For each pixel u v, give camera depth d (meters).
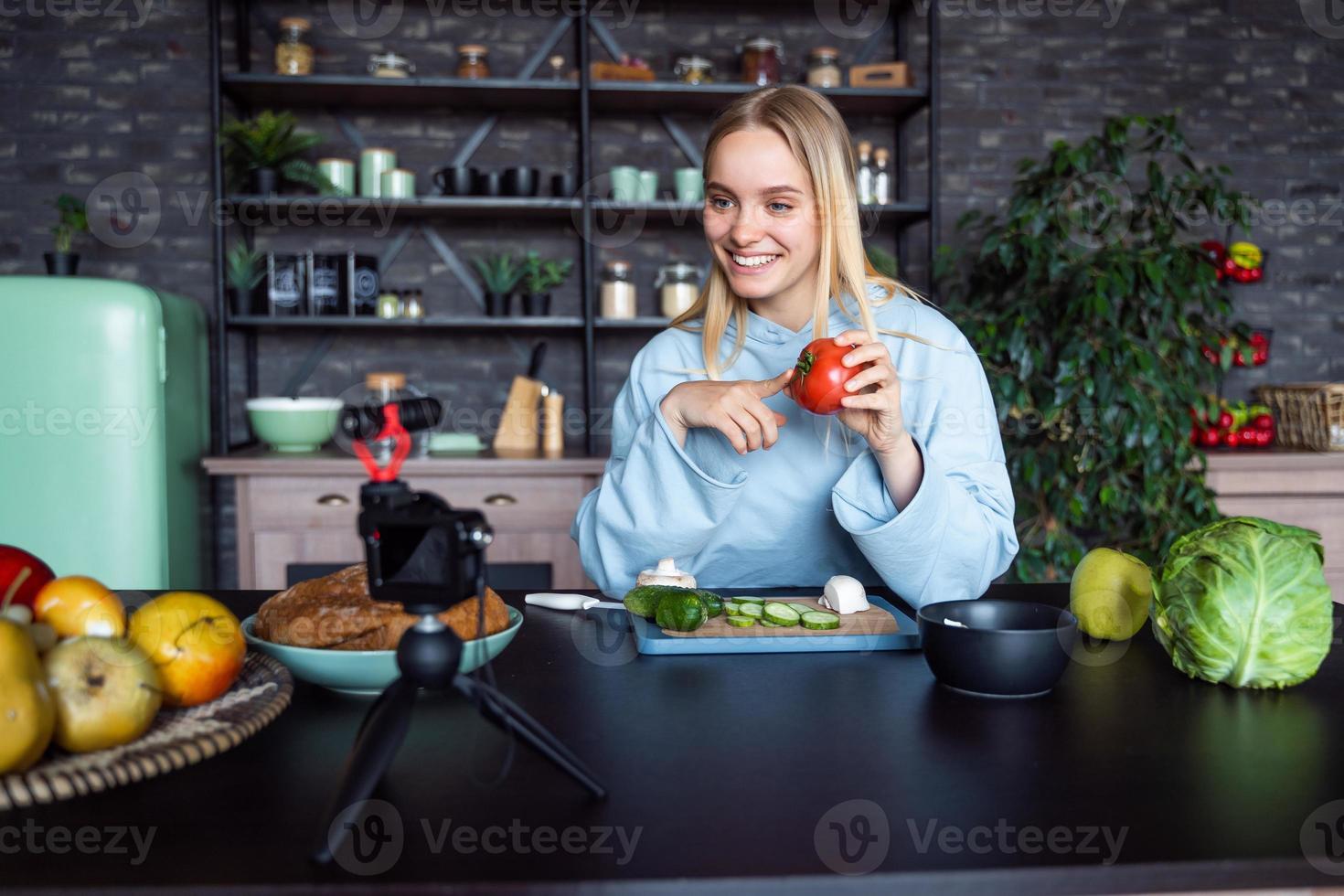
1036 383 2.84
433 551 0.64
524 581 3.01
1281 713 0.83
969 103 3.56
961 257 3.45
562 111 3.44
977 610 0.97
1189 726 0.80
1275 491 3.12
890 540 1.12
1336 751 0.74
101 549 2.64
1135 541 2.97
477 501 2.98
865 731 0.78
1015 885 0.55
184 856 0.57
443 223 3.44
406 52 3.38
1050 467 2.81
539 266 3.33
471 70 3.18
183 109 3.34
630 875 0.54
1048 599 1.24
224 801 0.65
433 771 0.70
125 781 0.64
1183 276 2.80
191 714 0.74
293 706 0.85
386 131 3.39
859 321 1.35
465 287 3.46
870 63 3.51
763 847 0.58
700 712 0.83
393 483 0.66
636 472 1.27
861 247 1.31
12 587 0.73
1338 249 3.68
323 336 3.43
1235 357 3.55
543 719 0.81
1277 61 3.64
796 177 1.23
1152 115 3.61
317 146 3.36
